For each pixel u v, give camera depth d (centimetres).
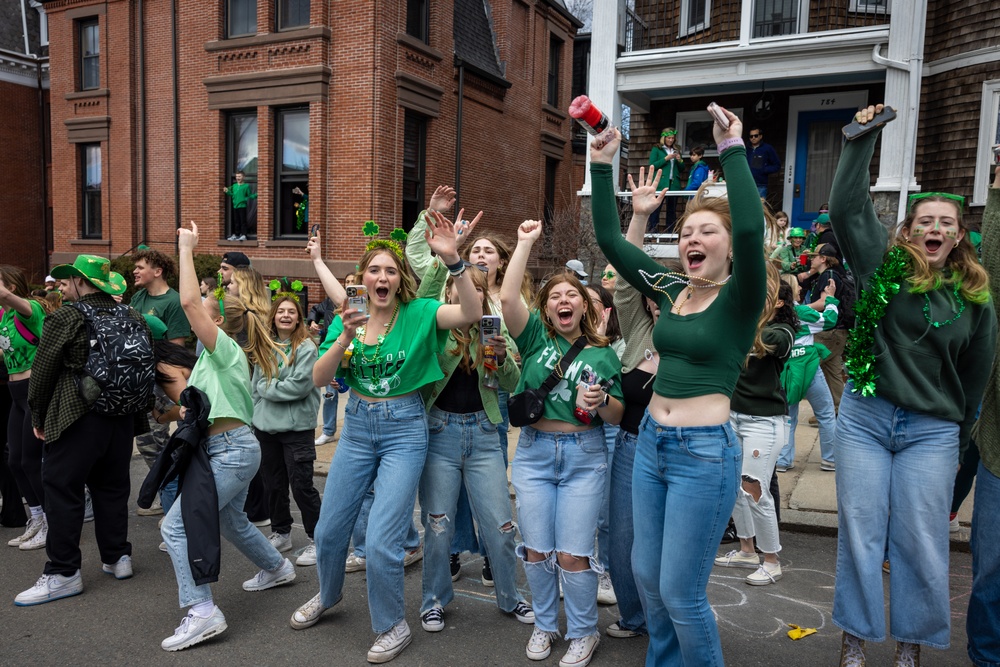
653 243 1050
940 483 293
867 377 296
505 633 369
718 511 265
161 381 455
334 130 1375
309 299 1389
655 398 281
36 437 454
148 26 1579
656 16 1243
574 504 332
